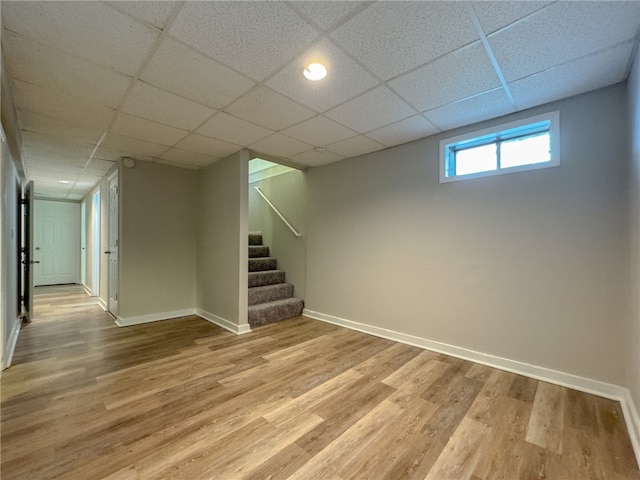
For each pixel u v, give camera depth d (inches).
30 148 129.6
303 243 174.9
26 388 84.6
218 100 88.4
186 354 111.2
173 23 57.9
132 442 62.4
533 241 94.0
